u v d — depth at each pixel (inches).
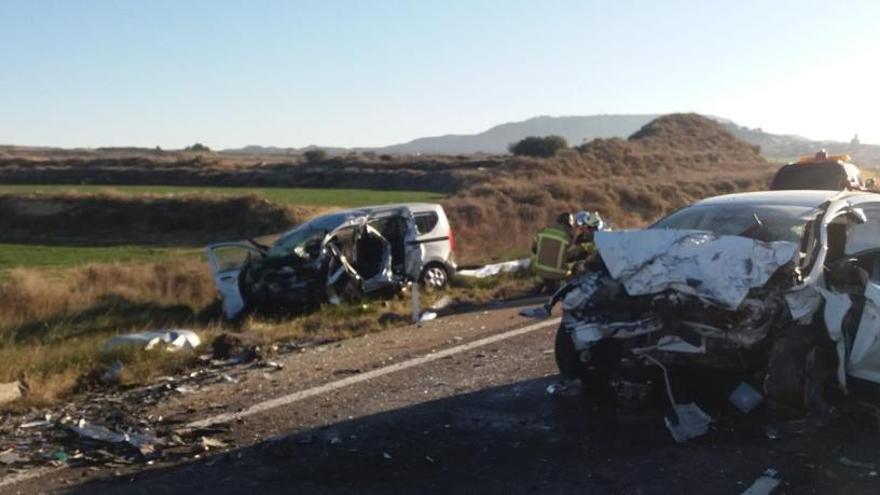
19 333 535.5
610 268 278.2
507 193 1333.7
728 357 256.8
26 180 3075.8
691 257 266.7
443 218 619.5
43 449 255.1
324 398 302.0
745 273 256.7
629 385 286.0
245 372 353.7
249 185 2822.3
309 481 221.0
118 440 258.4
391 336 430.0
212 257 569.9
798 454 233.9
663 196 1552.7
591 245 526.3
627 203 1448.1
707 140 2928.2
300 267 547.2
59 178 3093.0
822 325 263.1
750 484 211.9
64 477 229.1
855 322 270.7
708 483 213.6
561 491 210.5
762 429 255.8
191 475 227.3
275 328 461.4
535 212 1148.5
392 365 352.2
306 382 327.6
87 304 647.1
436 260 604.7
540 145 3065.9
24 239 1729.8
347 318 489.7
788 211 292.8
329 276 547.8
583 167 1996.8
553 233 537.3
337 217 578.9
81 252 1385.3
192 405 299.7
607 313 275.1
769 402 261.3
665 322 262.5
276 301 547.2
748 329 252.8
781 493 206.4
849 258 290.2
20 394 324.5
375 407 289.1
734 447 241.1
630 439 250.2
